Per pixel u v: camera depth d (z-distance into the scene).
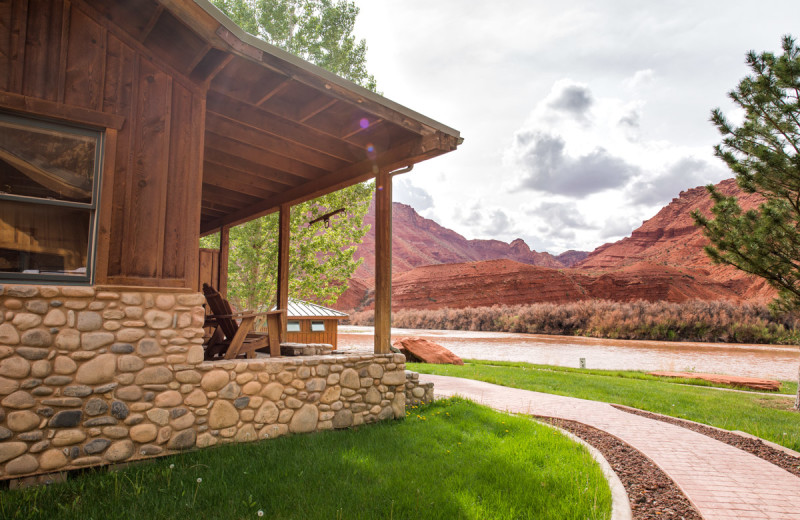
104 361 3.89
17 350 3.54
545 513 3.27
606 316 46.44
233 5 13.31
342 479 3.71
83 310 3.84
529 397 8.96
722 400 9.91
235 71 4.90
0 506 2.99
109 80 4.14
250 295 13.05
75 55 3.98
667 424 6.82
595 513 3.26
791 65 8.22
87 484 3.46
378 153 6.49
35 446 3.53
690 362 23.67
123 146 4.19
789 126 8.73
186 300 4.39
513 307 60.62
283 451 4.30
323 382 5.30
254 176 7.85
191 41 4.33
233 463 3.93
